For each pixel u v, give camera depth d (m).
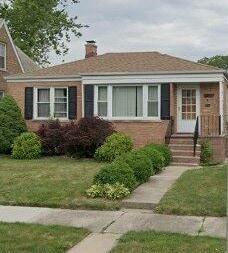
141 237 7.99
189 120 22.55
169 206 10.23
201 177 13.70
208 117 22.25
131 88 22.34
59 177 13.97
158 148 17.89
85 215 9.92
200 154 19.45
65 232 8.37
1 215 9.90
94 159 19.16
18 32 47.09
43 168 16.12
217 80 21.31
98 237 8.21
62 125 21.34
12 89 24.20
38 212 10.20
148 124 21.39
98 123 19.66
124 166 12.16
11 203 10.98
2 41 30.94
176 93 22.62
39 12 47.03
